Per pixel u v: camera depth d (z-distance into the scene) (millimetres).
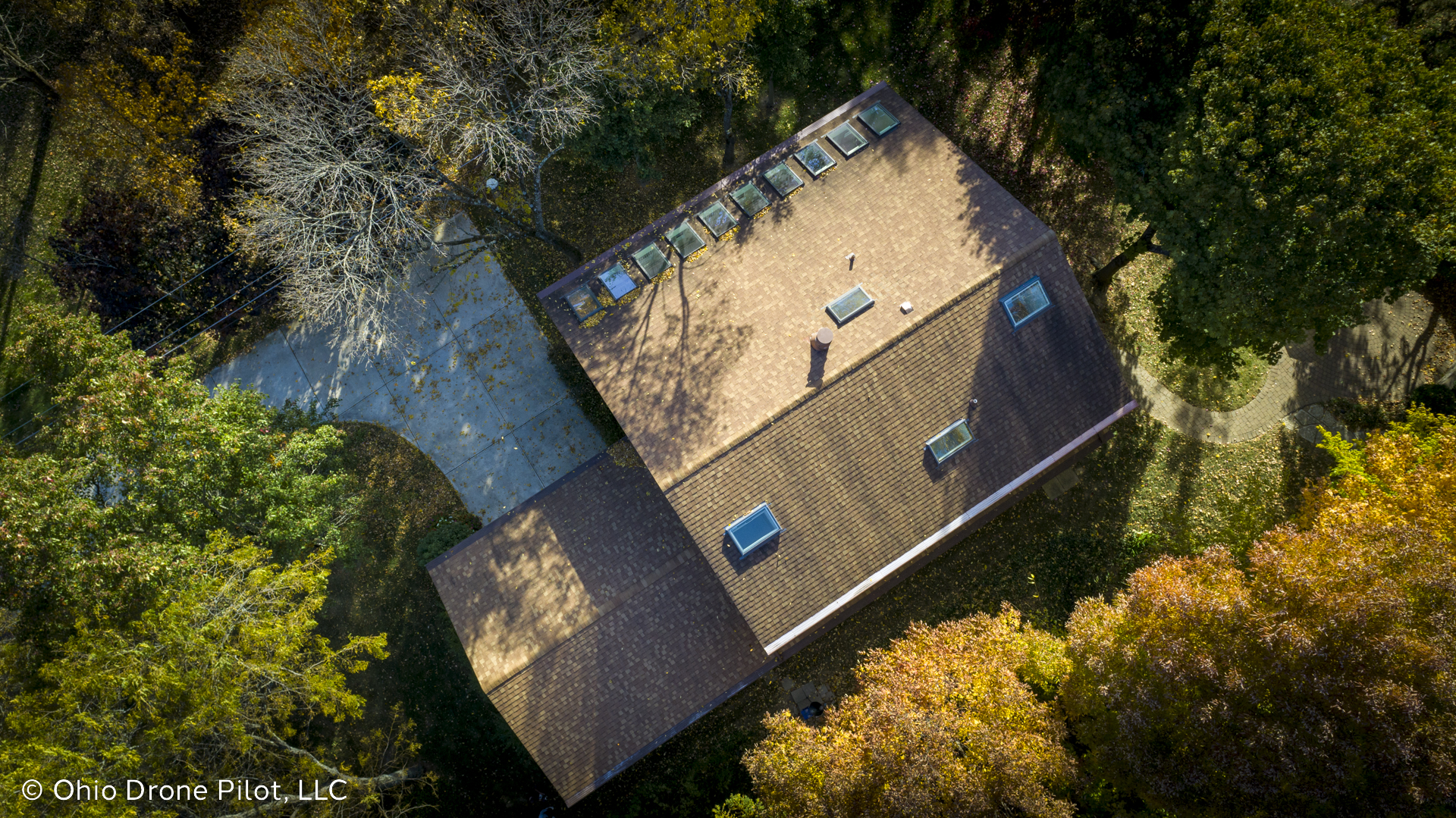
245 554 18266
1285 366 26953
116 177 27984
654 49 23141
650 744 21750
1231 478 26109
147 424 18766
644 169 27172
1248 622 17219
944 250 21812
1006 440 21438
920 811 17172
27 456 26531
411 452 27203
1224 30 19281
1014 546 25906
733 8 21906
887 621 25625
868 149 23734
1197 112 19984
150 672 16562
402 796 23578
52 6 26844
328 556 20031
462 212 28891
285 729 23328
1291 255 19359
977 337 21141
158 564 17281
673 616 22250
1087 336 21578
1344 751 16234
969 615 25547
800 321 21688
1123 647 18766
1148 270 27719
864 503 20984
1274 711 17156
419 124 22031
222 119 27125
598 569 22703
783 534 20703
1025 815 18906
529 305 28281
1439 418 21188
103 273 26938
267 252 24797
